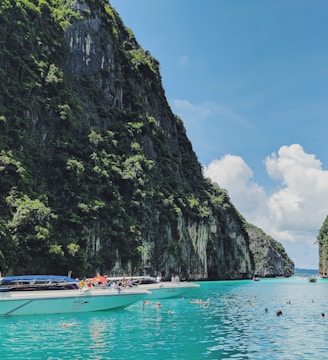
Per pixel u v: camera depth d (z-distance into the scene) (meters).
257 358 14.45
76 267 50.50
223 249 108.75
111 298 26.62
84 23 78.50
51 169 56.44
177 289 40.91
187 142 117.06
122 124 78.31
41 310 24.36
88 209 54.78
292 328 21.47
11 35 58.09
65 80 67.06
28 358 14.11
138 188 69.19
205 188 115.69
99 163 62.56
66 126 62.28
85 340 17.23
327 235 132.25
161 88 105.12
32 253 45.09
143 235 67.44
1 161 46.12
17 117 53.19
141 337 18.12
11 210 44.88
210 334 19.22
